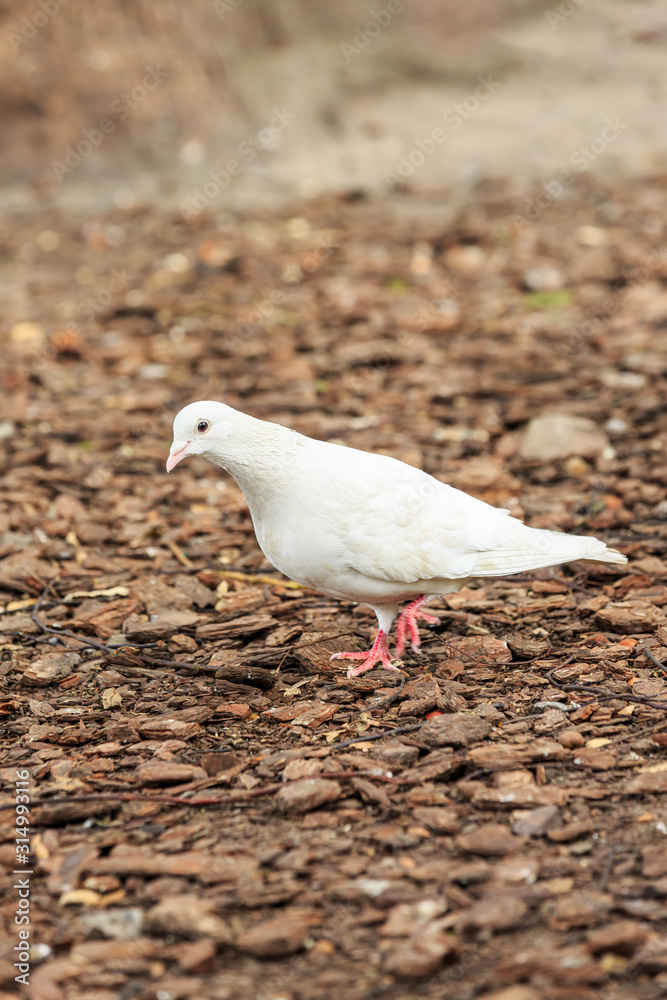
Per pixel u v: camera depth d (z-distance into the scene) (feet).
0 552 35.65
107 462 44.16
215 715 25.08
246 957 17.08
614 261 65.82
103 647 28.78
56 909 18.52
